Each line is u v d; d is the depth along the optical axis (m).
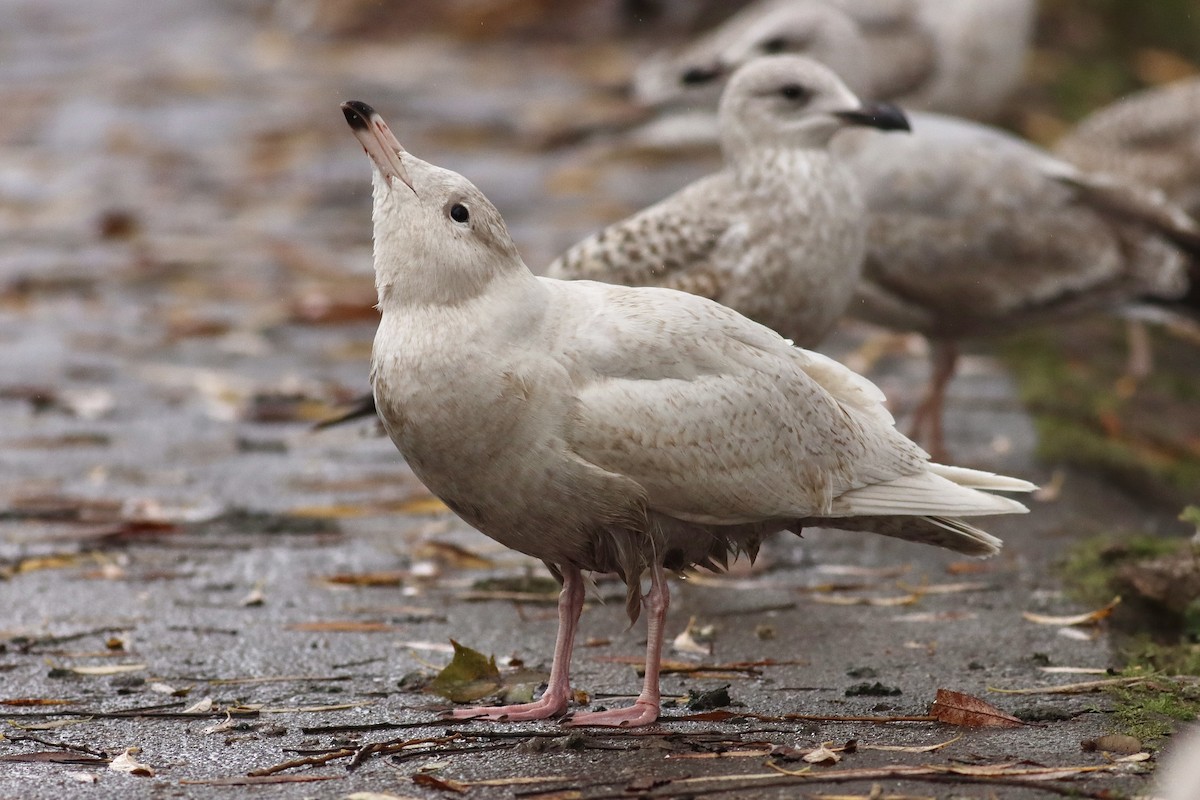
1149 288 14.10
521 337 7.43
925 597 10.20
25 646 9.12
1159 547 10.91
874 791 6.54
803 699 8.10
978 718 7.54
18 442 13.93
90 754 7.33
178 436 14.23
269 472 13.20
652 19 35.38
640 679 8.55
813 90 11.22
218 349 17.20
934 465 8.45
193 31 37.75
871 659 8.87
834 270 11.35
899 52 18.97
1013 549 11.34
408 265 7.44
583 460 7.42
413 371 7.36
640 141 21.09
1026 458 13.74
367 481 12.98
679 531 7.93
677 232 11.16
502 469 7.42
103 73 33.00
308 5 37.84
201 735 7.62
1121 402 16.02
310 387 15.79
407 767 7.08
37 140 27.48
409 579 10.55
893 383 16.12
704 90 19.67
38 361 16.59
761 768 6.88
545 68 32.50
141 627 9.51
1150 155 18.03
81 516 11.96
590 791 6.66
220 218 23.05
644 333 7.63
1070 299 13.99
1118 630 9.45
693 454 7.58
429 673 8.62
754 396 7.77
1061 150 18.77
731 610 9.95
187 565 10.85
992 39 19.41
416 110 28.94
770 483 7.82
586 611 9.95
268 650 9.08
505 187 23.88
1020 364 17.03
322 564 10.90
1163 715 7.62
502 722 7.73
